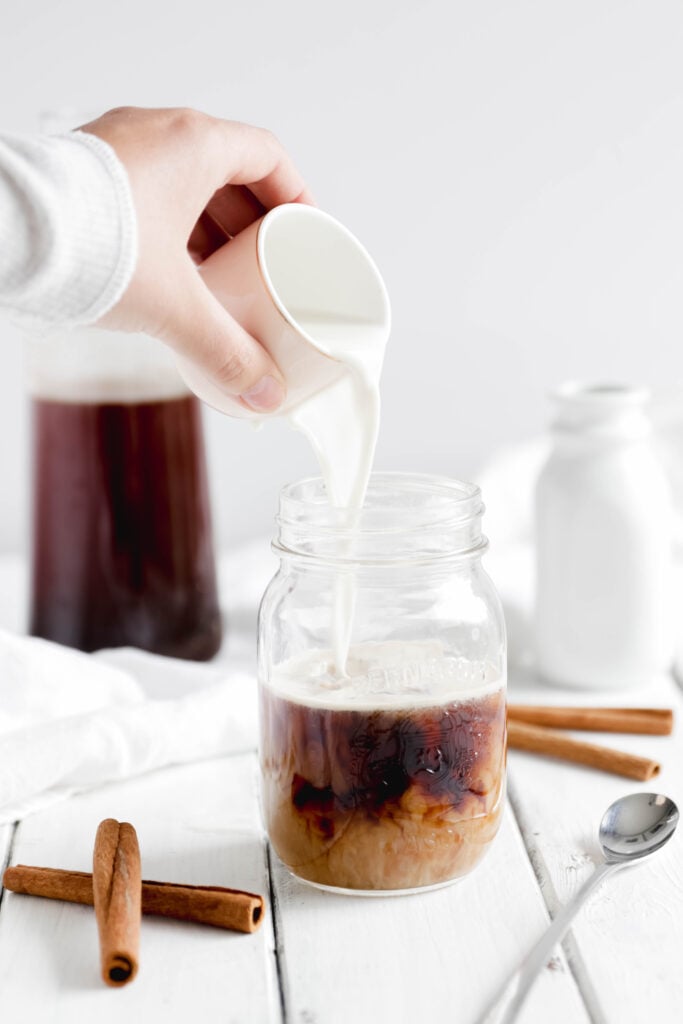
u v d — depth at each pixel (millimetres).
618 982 564
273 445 1048
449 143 998
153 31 966
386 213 1008
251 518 1062
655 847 634
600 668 783
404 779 599
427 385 1043
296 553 615
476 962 576
